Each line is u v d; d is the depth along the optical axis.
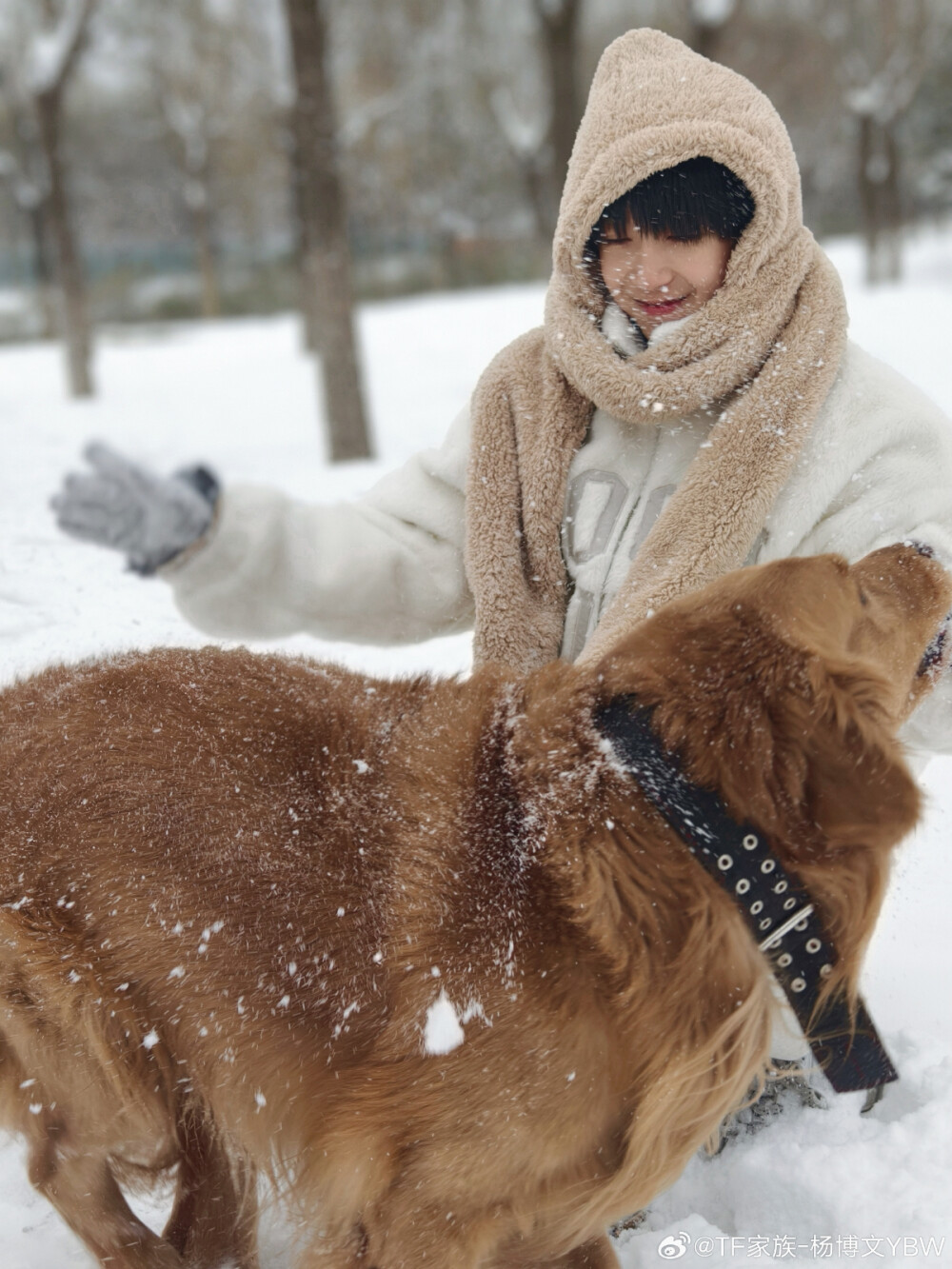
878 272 29.94
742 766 1.71
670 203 2.00
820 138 40.22
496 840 1.80
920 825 1.66
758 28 29.69
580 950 1.72
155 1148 2.12
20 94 25.78
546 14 14.18
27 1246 2.20
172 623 4.17
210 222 40.19
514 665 2.16
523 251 42.31
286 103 18.11
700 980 1.73
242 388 16.08
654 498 2.15
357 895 1.83
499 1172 1.74
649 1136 1.76
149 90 32.69
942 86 39.78
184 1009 1.89
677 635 1.80
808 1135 2.33
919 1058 2.43
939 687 2.03
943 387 11.38
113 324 37.66
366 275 42.00
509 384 2.28
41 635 3.92
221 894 1.86
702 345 2.01
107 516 1.69
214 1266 2.22
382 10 28.81
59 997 1.92
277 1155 1.93
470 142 37.31
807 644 1.71
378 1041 1.78
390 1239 1.79
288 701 2.04
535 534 2.19
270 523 2.05
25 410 13.60
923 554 1.92
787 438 1.98
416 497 2.31
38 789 1.99
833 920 1.75
